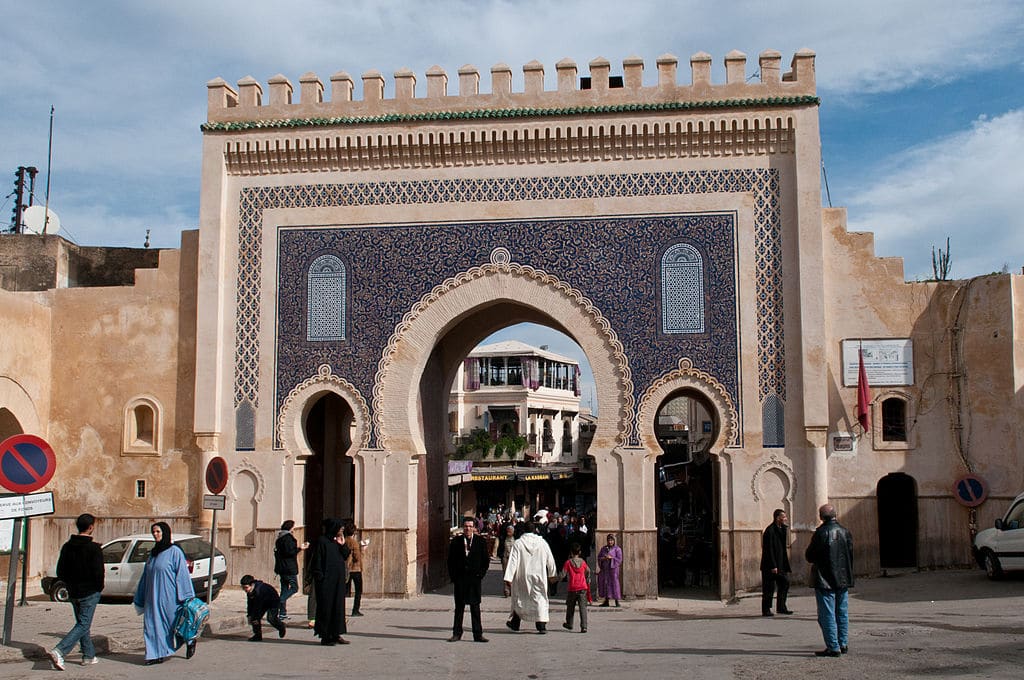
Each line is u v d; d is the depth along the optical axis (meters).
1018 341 18.27
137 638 12.55
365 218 19.31
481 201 19.09
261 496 18.92
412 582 18.77
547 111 18.83
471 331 22.25
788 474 17.88
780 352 18.17
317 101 19.72
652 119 18.64
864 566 18.27
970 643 10.80
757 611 16.09
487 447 48.75
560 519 26.92
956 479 18.36
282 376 19.17
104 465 20.00
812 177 18.27
